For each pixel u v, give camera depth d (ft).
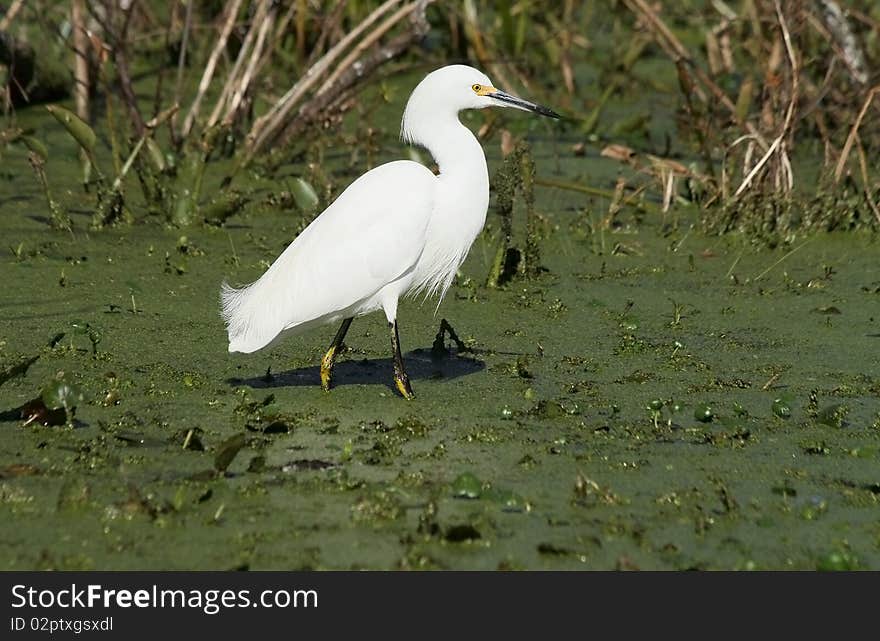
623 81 80.02
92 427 33.45
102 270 46.96
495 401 36.35
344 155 64.54
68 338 40.19
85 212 53.93
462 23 77.82
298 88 61.36
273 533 27.78
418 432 33.35
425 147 38.29
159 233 52.13
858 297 47.47
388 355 40.42
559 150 68.03
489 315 44.42
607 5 94.07
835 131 61.16
